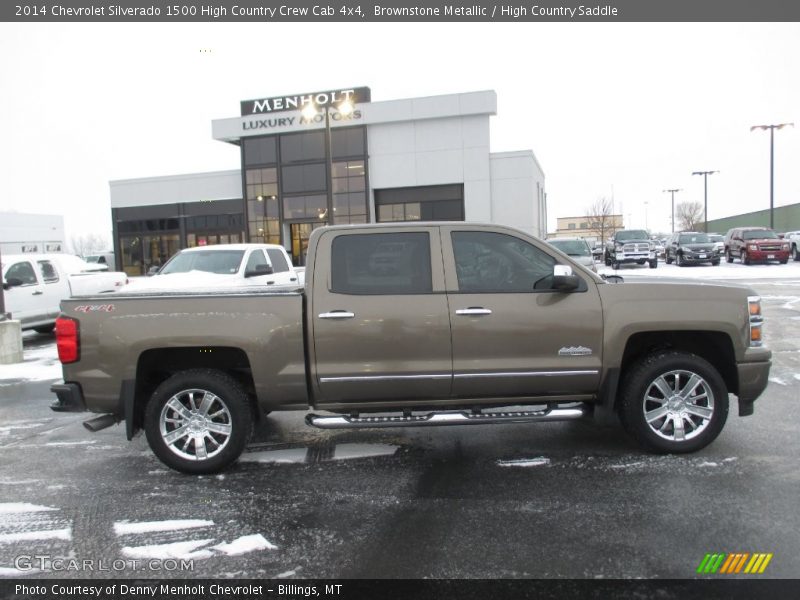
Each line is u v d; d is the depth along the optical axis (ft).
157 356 16.08
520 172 111.24
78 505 14.07
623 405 16.06
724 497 13.32
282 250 41.14
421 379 15.38
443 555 11.28
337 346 15.33
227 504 13.92
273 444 18.28
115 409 15.67
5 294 40.14
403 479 15.12
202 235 130.41
